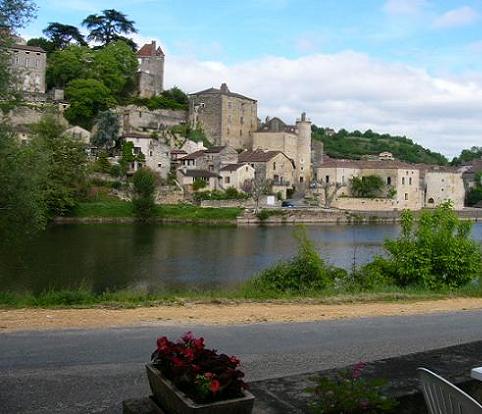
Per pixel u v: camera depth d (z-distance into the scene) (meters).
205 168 95.50
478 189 127.75
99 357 9.13
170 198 83.94
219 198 86.44
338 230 70.12
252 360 9.40
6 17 20.33
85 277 32.34
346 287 20.83
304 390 5.21
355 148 185.88
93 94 96.31
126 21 123.62
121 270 35.38
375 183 102.00
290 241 54.66
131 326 11.87
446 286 21.97
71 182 68.75
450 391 3.89
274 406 4.89
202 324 12.40
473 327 13.34
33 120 83.69
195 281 32.44
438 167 120.44
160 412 4.66
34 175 22.64
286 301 16.53
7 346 9.70
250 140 115.50
